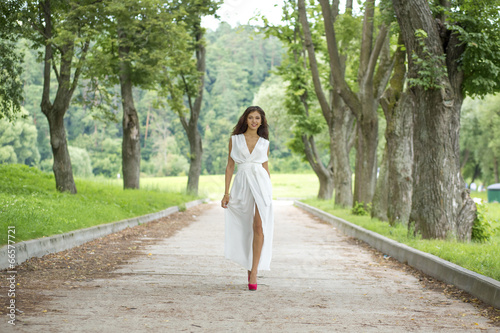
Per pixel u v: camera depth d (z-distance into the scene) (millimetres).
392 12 11727
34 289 5332
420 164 9953
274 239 11930
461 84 9961
